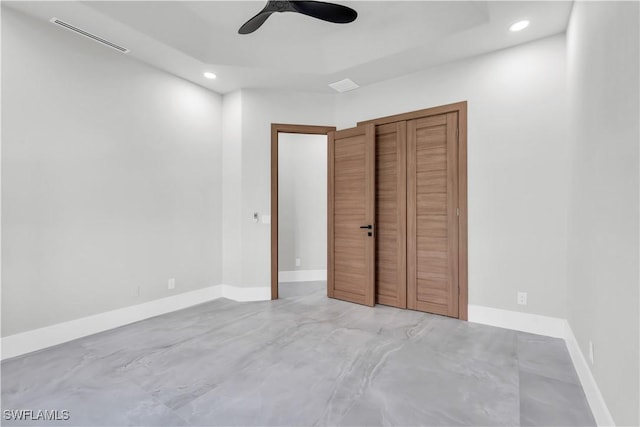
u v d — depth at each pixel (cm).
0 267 237
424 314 346
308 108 418
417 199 356
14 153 244
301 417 173
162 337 285
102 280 300
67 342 273
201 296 394
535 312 292
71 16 254
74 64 279
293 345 267
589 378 185
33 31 254
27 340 251
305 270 533
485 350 256
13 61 243
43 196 260
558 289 282
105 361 238
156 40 292
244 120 403
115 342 274
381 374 219
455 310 332
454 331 296
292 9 235
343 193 405
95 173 294
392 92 376
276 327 309
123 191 316
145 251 336
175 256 365
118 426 166
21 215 248
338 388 202
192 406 183
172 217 362
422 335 287
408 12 287
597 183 175
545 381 209
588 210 196
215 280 412
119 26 269
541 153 289
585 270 203
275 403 186
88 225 289
